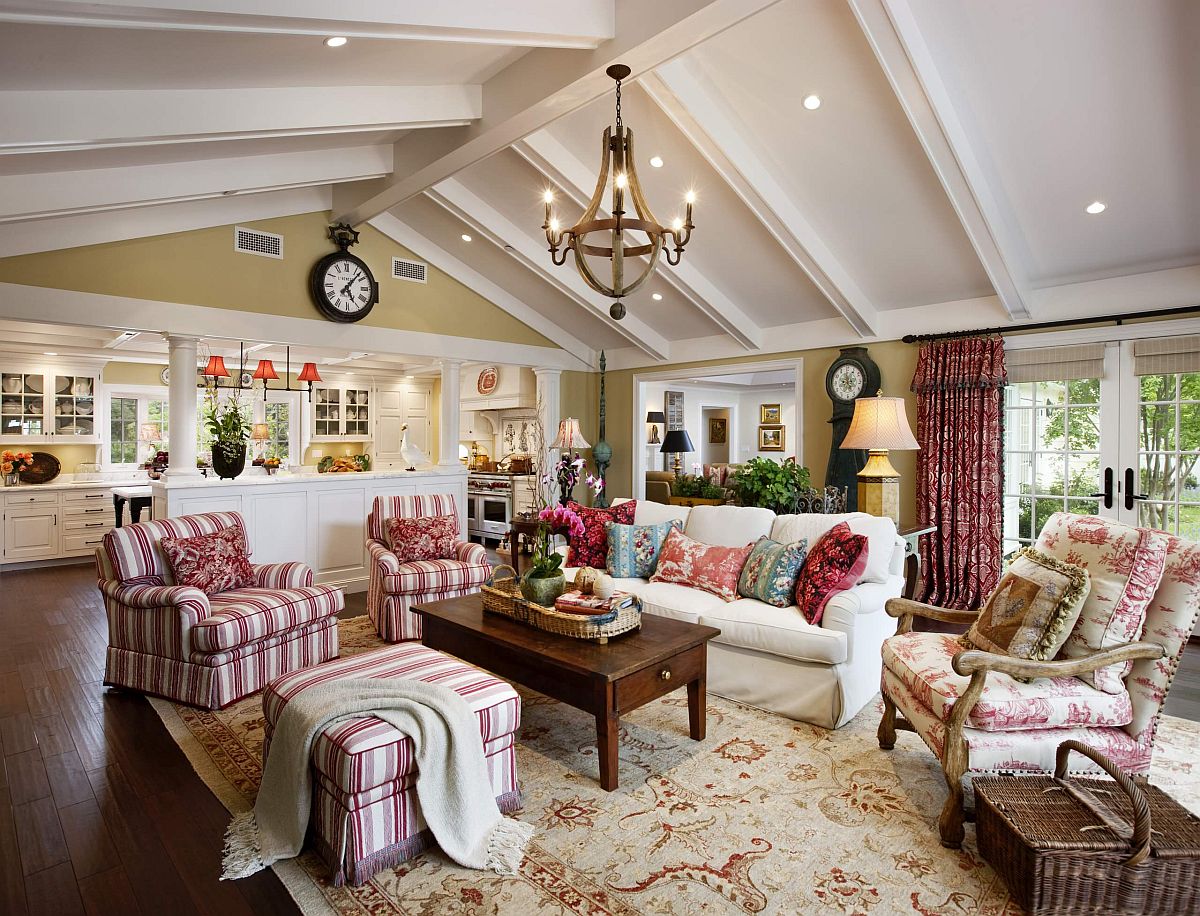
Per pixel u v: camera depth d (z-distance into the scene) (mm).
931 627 4496
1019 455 4949
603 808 2314
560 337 7371
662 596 3562
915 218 4324
